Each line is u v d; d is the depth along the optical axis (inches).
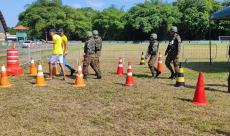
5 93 216.5
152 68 291.7
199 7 2124.8
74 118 152.0
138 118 151.9
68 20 2551.7
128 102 187.2
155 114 159.0
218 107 174.4
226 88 237.1
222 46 1178.0
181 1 2314.2
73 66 431.8
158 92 219.8
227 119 150.0
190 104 181.3
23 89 232.5
